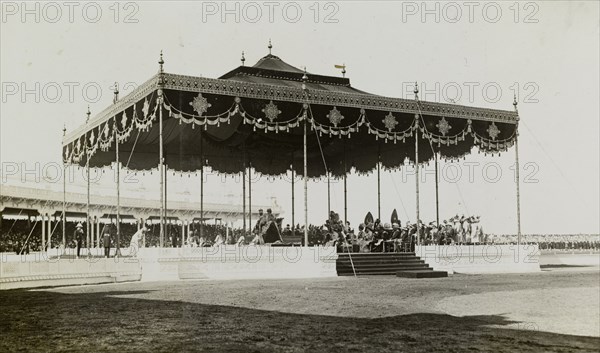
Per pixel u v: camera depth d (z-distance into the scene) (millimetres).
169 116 31484
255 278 29938
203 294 21203
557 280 28094
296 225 52500
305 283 26141
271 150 45875
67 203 47000
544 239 45094
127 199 55125
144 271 29391
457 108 37531
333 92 34219
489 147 38875
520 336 13578
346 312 16812
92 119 37188
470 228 43750
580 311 17359
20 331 14117
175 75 29953
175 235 58188
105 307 17844
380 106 35438
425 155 46219
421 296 20672
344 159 45688
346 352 11875
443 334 13711
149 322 15109
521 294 21281
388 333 13750
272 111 32531
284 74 38156
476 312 16984
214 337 13258
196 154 44844
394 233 38031
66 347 12414
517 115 38938
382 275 32406
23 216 49094
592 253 44281
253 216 64250
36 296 21312
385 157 47562
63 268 27391
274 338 13156
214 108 31016
